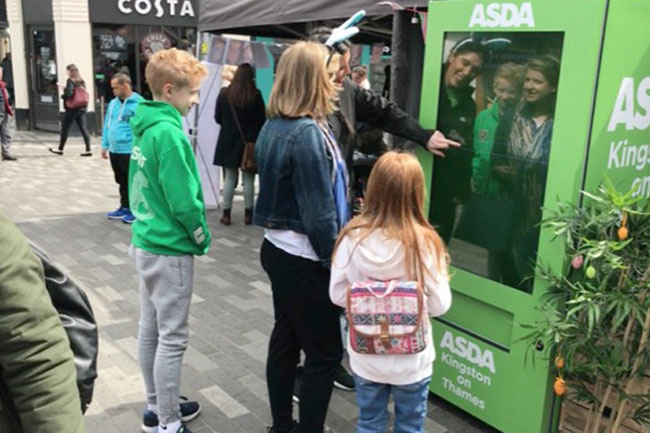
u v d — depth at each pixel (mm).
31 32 14258
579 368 2215
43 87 14469
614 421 2326
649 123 2432
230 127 6328
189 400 3023
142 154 2381
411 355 2102
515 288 2527
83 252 5516
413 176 2051
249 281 4859
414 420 2238
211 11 6027
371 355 2119
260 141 2359
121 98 6484
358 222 2113
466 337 2764
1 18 18984
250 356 3535
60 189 8375
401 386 2158
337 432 2795
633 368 2164
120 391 3117
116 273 4957
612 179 2369
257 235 6262
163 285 2432
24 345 1106
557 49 2277
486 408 2717
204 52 6848
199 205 2355
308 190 2186
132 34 14312
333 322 2398
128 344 3652
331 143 2332
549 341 2330
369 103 2740
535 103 2379
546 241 2354
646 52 2299
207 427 2818
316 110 2262
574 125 2236
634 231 2094
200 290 4625
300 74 2225
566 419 2525
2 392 1167
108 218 6805
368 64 8734
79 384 1367
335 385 3160
